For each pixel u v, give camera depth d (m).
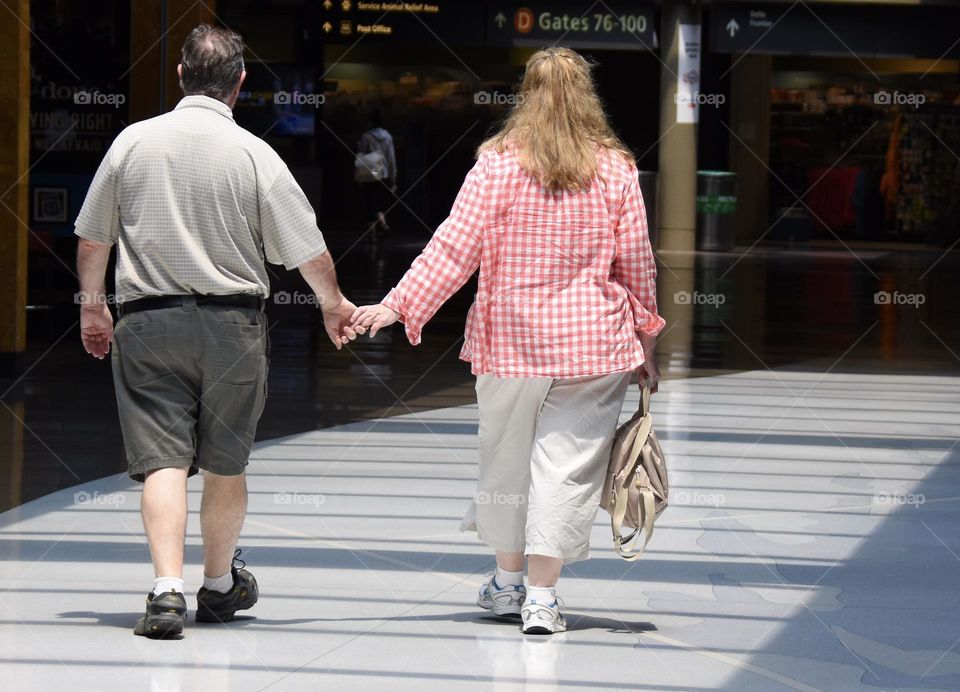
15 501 12.38
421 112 68.62
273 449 15.28
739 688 7.54
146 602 8.51
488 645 8.33
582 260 8.58
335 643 8.31
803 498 13.23
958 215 62.31
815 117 68.25
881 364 24.44
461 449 15.51
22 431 16.02
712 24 49.75
